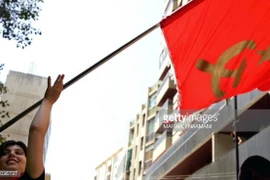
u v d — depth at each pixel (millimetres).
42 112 2447
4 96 21000
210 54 5156
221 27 5215
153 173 23766
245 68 4977
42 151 2314
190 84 5105
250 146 13555
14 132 20547
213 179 15875
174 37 5277
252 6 5191
